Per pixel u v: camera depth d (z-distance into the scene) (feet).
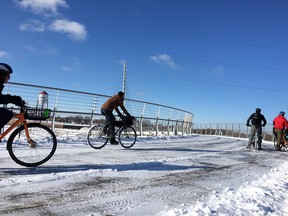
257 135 46.57
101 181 17.37
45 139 20.81
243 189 16.74
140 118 54.19
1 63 18.17
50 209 12.56
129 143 35.35
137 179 18.48
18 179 16.51
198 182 18.86
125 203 13.88
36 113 20.20
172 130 70.95
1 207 12.44
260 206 13.43
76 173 18.62
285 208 13.67
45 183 16.19
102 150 30.91
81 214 12.19
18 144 19.85
